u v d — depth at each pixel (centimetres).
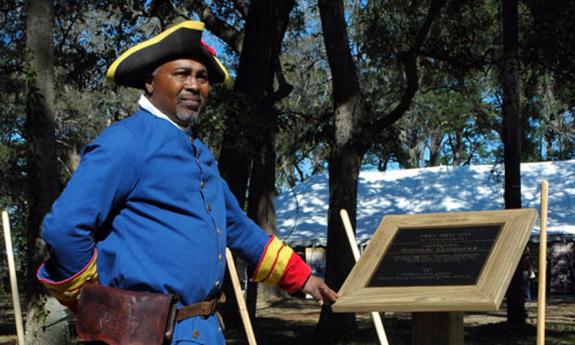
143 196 327
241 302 421
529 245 2505
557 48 1518
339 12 1480
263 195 2027
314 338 1492
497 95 3606
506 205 1683
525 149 3669
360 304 371
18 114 2358
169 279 323
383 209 2742
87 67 1761
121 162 321
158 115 340
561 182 2770
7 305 2617
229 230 375
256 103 1423
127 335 312
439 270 372
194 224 331
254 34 1588
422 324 395
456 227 389
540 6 1523
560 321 1908
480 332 1611
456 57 1564
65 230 310
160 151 329
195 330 326
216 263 339
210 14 1767
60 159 3638
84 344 323
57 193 1130
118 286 322
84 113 3472
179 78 340
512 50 1602
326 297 382
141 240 324
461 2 1580
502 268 360
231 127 1385
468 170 2919
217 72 365
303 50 3494
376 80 3028
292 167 4034
